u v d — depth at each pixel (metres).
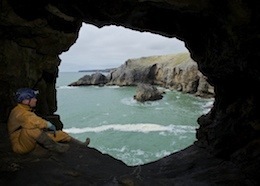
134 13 9.31
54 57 11.34
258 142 8.40
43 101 11.62
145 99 59.19
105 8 9.00
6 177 5.37
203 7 7.89
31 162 6.08
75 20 10.13
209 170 8.85
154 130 34.22
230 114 10.88
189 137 30.73
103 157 8.27
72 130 35.75
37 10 8.89
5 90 9.66
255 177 7.28
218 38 9.10
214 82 12.52
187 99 59.88
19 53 9.98
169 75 77.25
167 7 8.11
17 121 6.07
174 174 9.45
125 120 40.91
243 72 9.12
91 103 59.22
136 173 7.55
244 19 7.17
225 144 10.05
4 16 8.38
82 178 5.96
